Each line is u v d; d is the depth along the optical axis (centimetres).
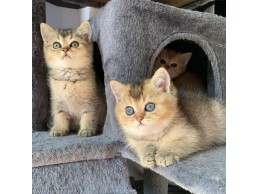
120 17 33
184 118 29
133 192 32
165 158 26
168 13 34
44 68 40
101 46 37
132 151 30
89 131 37
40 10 40
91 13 57
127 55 33
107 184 32
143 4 33
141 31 33
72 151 31
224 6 49
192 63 48
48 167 30
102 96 40
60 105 39
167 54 46
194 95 35
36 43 39
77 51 38
